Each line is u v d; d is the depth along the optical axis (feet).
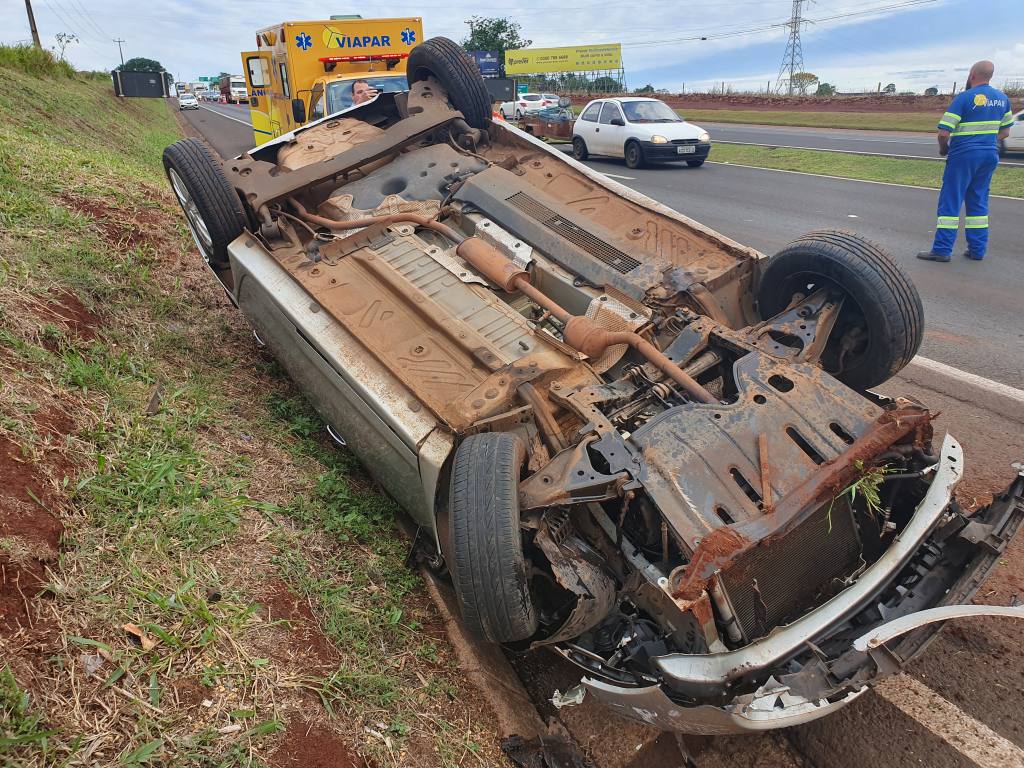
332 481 12.09
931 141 61.21
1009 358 17.51
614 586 8.90
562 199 15.34
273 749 7.23
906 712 9.00
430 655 9.76
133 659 7.41
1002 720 8.84
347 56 37.45
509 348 11.41
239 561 9.43
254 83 44.45
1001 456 13.56
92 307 14.10
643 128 49.42
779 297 12.98
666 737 9.14
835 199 36.58
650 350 11.03
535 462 10.02
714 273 12.89
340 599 9.76
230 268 15.98
